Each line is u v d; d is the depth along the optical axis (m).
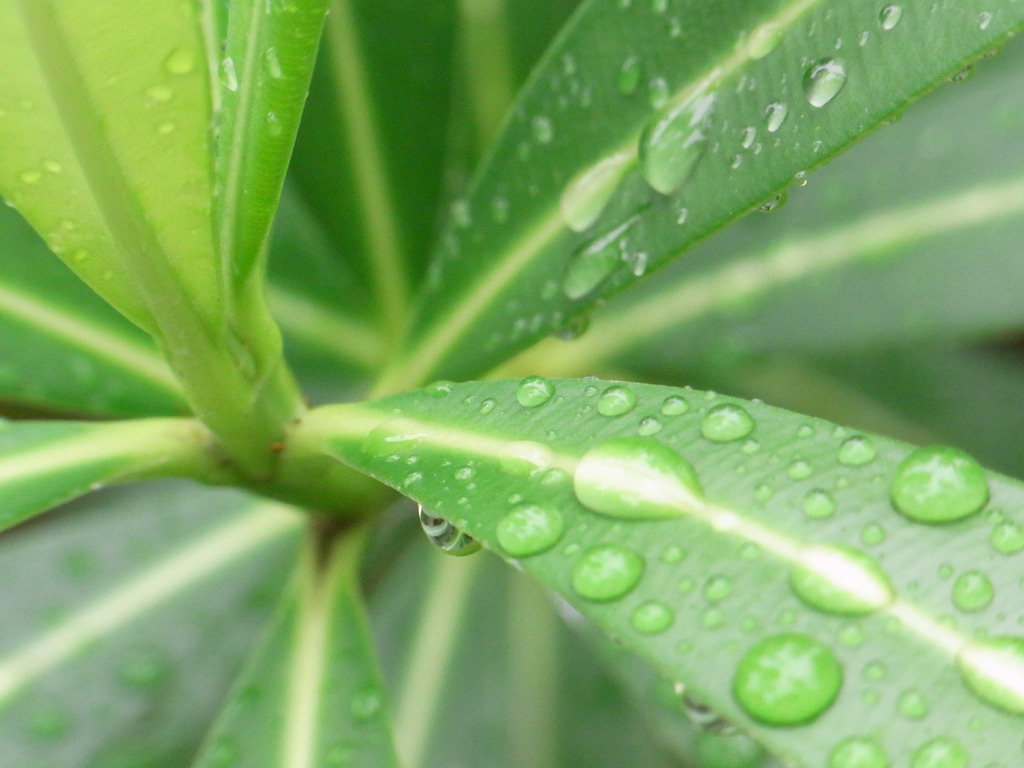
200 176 0.16
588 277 0.19
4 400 0.21
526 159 0.19
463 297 0.20
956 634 0.15
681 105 0.18
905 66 0.17
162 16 0.15
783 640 0.15
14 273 0.21
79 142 0.16
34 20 0.15
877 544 0.15
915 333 0.21
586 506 0.16
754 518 0.15
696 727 0.20
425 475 0.16
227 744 0.19
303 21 0.16
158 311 0.17
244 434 0.18
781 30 0.17
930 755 0.14
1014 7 0.16
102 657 0.21
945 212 0.21
